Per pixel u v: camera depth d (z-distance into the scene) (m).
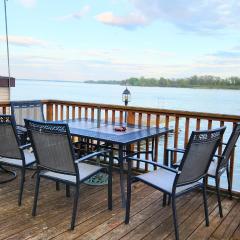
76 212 2.90
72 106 4.93
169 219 2.95
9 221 2.81
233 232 2.73
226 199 3.48
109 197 3.11
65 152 2.68
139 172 4.25
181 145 4.03
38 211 3.03
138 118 4.32
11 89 8.52
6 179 3.89
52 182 3.83
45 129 2.68
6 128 3.12
